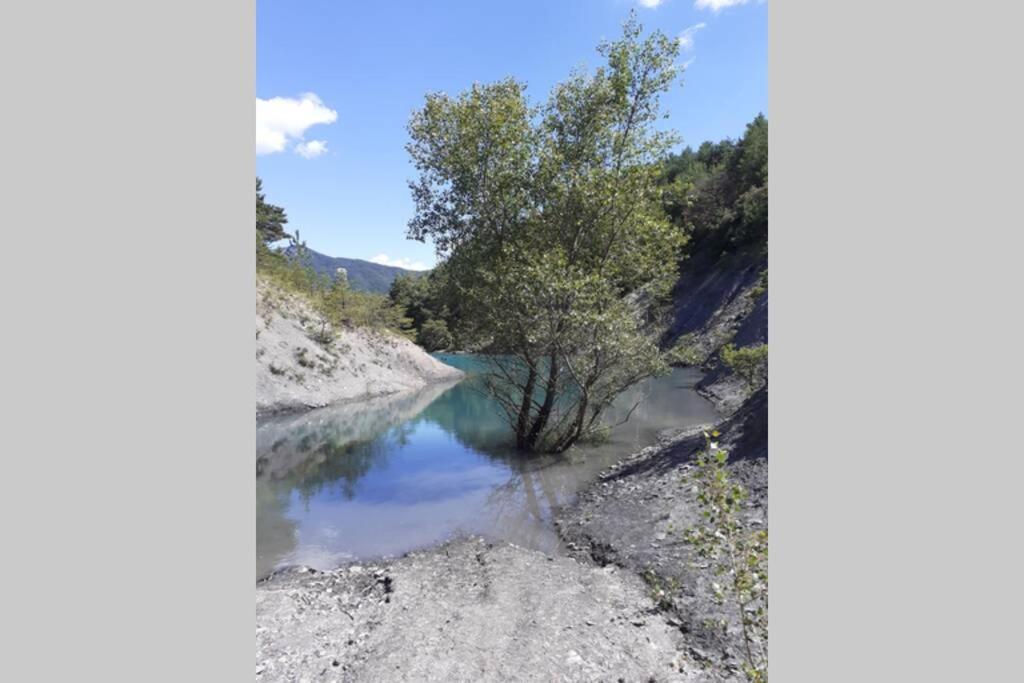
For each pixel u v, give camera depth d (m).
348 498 14.63
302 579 9.88
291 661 7.07
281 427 25.09
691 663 6.89
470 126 17.28
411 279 83.56
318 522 12.88
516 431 19.95
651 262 18.27
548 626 7.78
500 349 19.52
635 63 16.72
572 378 19.14
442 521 12.81
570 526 12.04
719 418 23.70
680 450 16.22
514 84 17.92
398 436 22.77
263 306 32.25
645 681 6.54
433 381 43.41
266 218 59.38
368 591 9.30
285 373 30.17
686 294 59.59
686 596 8.36
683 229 18.59
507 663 6.91
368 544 11.51
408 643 7.39
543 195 17.73
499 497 14.53
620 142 17.39
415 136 18.48
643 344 17.39
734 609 7.78
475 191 18.16
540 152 17.28
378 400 33.34
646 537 10.69
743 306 45.72
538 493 14.79
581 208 17.27
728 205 67.56
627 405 28.56
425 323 72.00
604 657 7.03
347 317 40.09
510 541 11.54
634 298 19.19
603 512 12.46
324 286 41.47
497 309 17.92
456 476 16.56
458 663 6.91
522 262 17.52
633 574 9.45
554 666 6.83
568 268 16.75
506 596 8.73
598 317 15.72
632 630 7.68
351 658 7.14
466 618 8.05
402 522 12.79
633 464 16.39
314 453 19.98
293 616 8.32
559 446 19.12
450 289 20.08
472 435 22.73
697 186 71.94
